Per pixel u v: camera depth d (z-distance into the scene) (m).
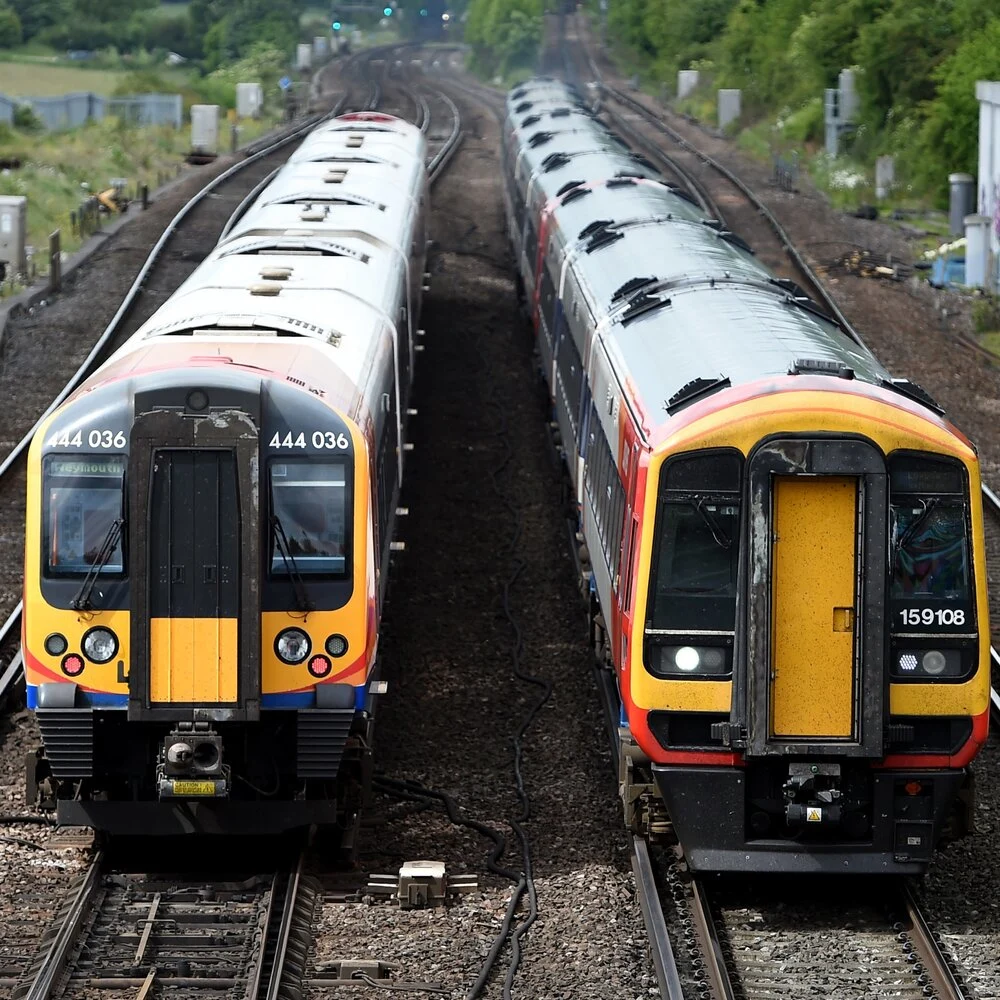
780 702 37.88
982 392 89.69
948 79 151.00
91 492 38.78
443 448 82.12
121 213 139.62
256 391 38.69
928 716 38.38
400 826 44.16
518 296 110.88
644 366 46.28
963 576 38.28
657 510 38.25
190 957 36.47
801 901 40.16
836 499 37.44
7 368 90.06
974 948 37.56
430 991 35.28
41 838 42.78
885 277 118.50
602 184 82.94
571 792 46.59
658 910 38.19
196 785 38.25
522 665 56.31
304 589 39.16
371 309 55.19
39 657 39.03
